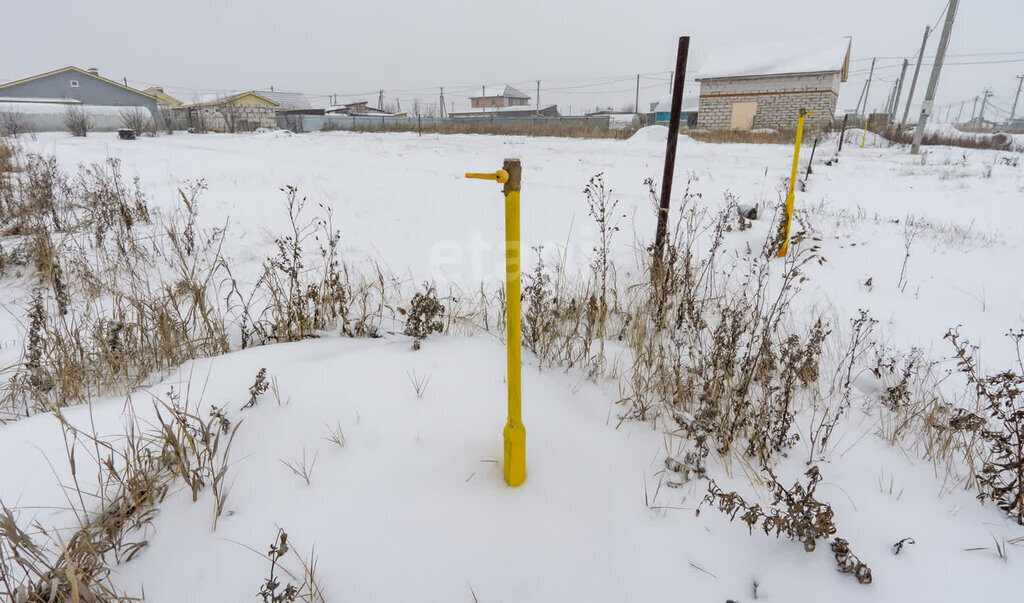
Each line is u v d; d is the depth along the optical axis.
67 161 13.99
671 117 4.38
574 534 1.97
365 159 16.83
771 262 5.77
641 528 2.03
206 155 17.39
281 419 2.51
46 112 32.91
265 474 2.18
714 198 10.04
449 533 1.94
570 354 3.38
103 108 34.66
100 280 4.93
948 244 6.64
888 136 28.23
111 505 1.99
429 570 1.80
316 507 2.02
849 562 1.87
